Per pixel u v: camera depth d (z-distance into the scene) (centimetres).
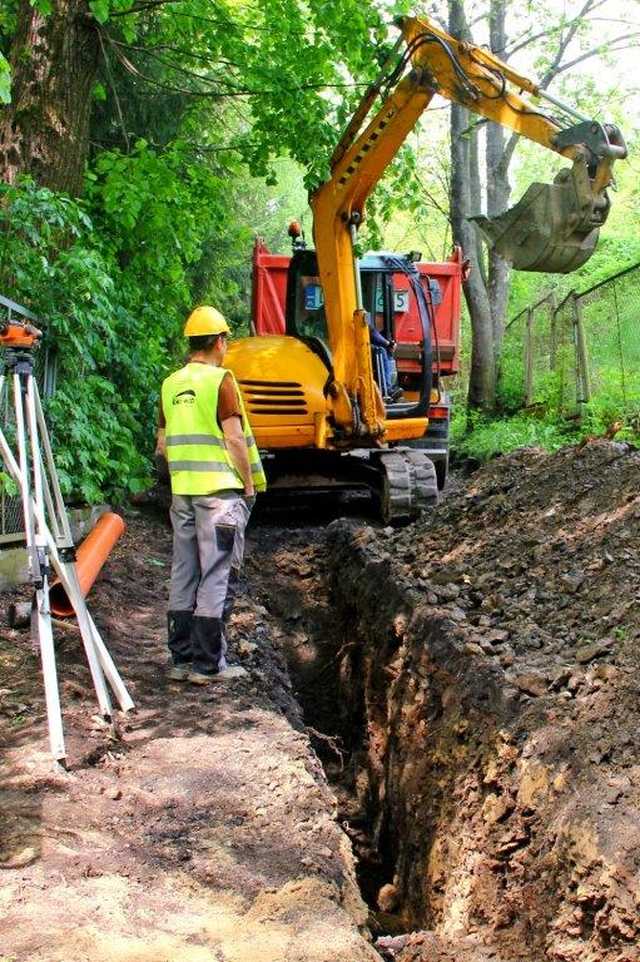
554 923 339
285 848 365
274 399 966
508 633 548
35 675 507
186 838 365
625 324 1212
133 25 1064
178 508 557
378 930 484
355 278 955
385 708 643
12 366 460
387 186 1207
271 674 602
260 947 296
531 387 1770
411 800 539
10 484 542
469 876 426
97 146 1179
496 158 2030
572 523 674
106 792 395
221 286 1698
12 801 376
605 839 334
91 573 561
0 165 820
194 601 561
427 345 1023
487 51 814
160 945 293
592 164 670
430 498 987
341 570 855
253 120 1382
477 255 1892
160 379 1090
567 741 402
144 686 529
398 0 836
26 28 817
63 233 809
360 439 980
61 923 298
